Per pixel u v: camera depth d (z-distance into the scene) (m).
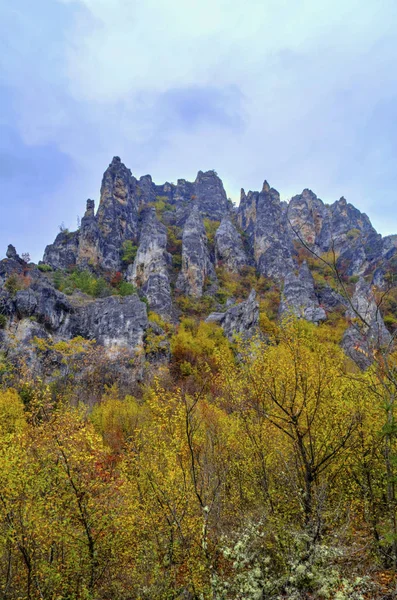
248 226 126.69
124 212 113.12
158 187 158.88
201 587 6.75
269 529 5.93
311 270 96.81
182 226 120.88
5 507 7.55
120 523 8.45
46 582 7.64
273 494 8.28
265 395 8.30
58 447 8.18
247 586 4.62
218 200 146.12
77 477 8.23
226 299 89.69
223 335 66.44
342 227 117.62
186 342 59.44
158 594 7.36
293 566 4.66
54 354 54.19
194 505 7.69
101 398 39.12
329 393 7.96
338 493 8.28
